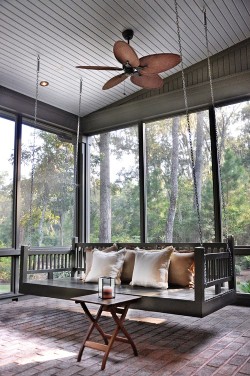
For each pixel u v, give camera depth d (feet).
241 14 13.97
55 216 19.52
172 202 17.78
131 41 15.08
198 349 9.07
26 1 12.10
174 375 7.34
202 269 10.05
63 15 13.05
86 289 12.29
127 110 19.77
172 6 13.19
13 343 9.71
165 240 17.69
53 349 9.18
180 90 17.81
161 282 12.41
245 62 15.90
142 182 18.75
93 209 20.95
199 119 17.46
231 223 15.85
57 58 15.49
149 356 8.57
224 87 16.39
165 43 15.46
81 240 20.70
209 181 16.79
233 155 16.20
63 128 20.54
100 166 21.04
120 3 12.84
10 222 17.02
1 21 12.87
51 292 13.21
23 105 17.98
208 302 10.22
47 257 15.78
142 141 19.12
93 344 8.31
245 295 14.89
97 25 13.85
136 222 18.90
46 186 19.22
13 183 17.33
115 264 14.08
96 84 18.12
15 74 16.17
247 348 9.13
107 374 7.44
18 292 15.57
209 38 15.33
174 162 18.04
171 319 12.55
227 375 7.33
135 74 13.28
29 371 7.64
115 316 8.51
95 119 21.16
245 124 16.06
